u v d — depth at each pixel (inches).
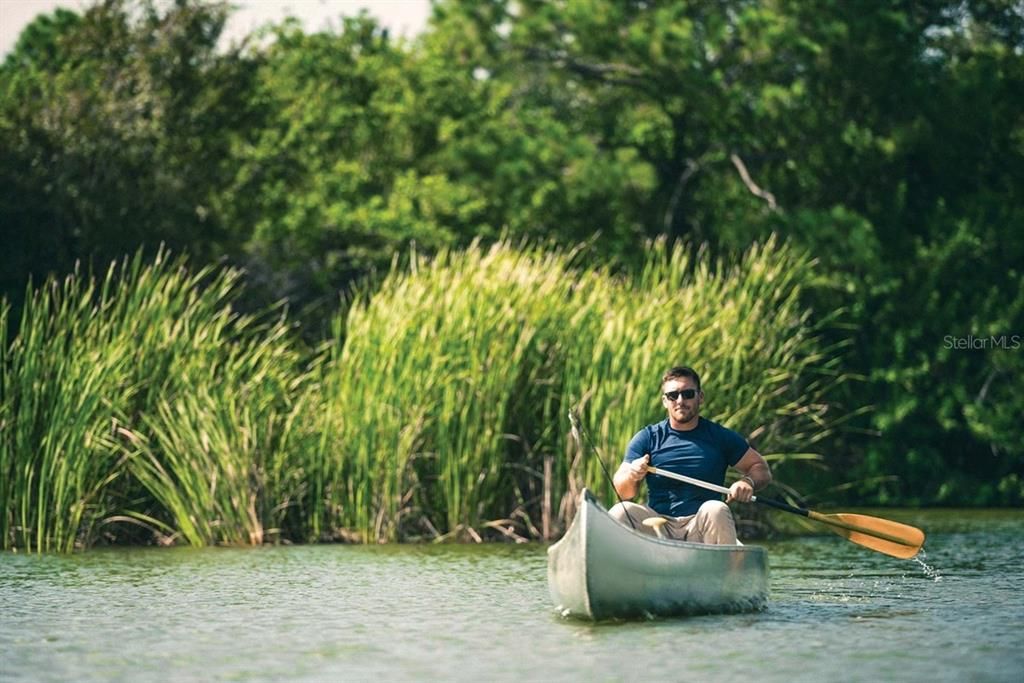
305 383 1086.4
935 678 476.1
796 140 1657.2
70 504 925.2
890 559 874.1
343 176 1819.6
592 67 1744.6
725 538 617.3
